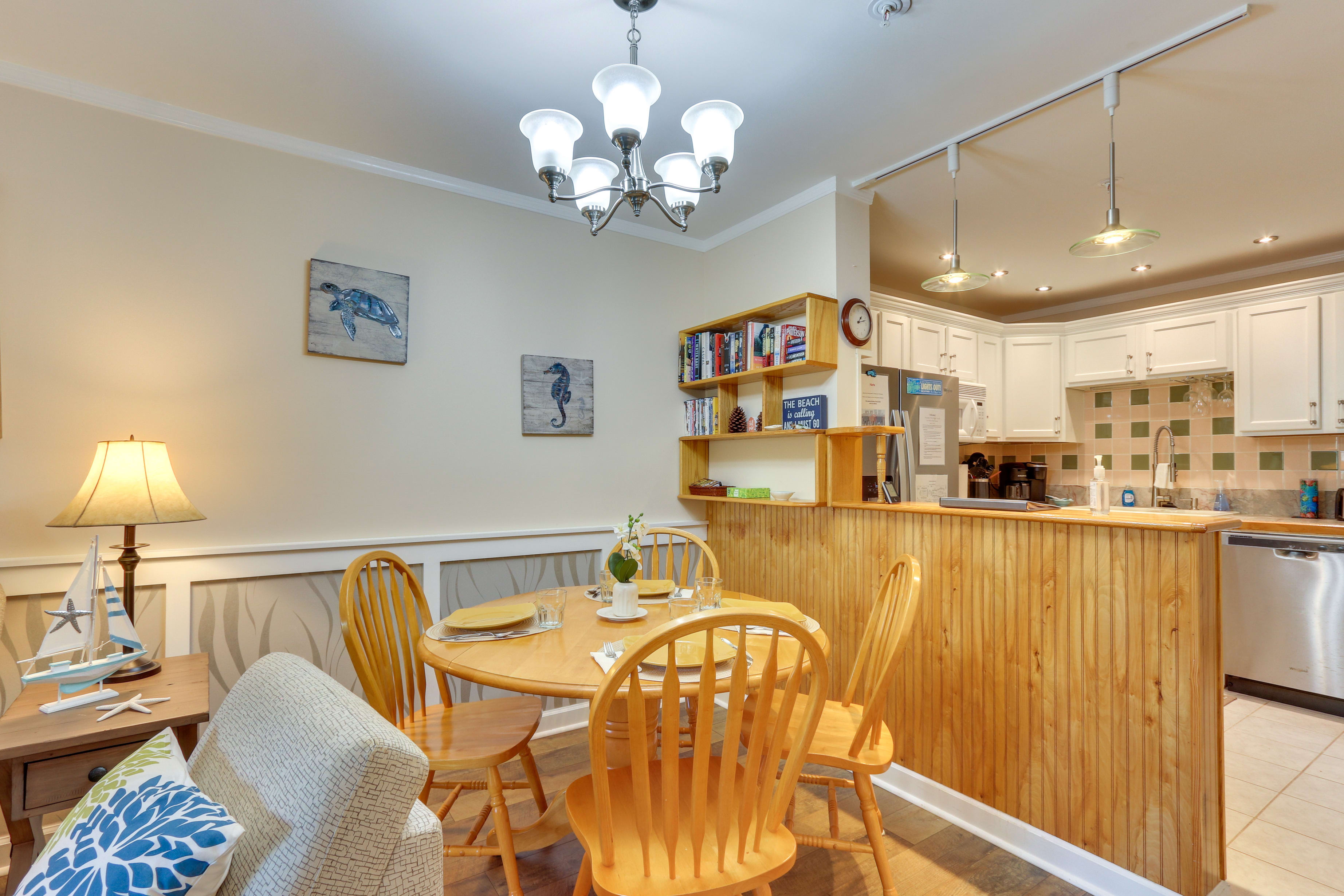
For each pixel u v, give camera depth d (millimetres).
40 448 2014
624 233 3295
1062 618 1925
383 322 2600
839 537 2701
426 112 2295
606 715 1130
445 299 2766
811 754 1614
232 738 1072
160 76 2070
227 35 1875
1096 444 4578
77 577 1652
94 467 1812
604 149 2584
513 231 2955
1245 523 3453
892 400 3014
